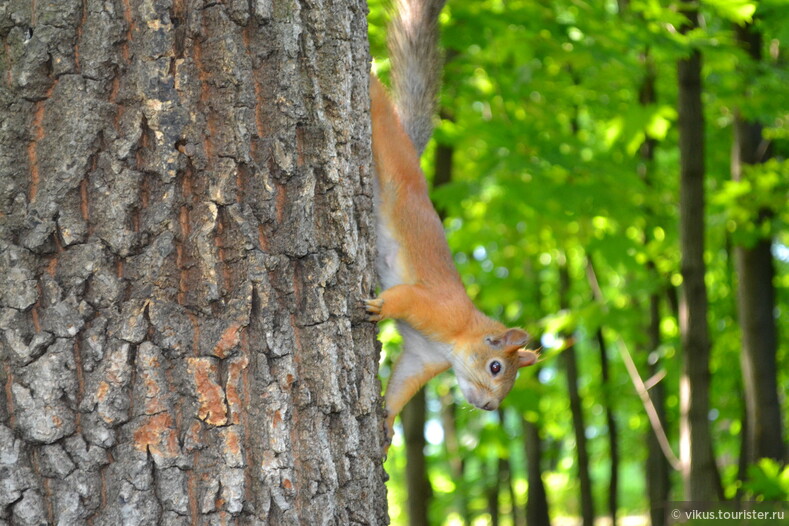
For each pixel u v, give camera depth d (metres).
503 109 15.06
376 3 12.26
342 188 5.23
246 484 4.64
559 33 12.55
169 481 4.48
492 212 15.81
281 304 4.89
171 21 4.69
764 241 15.81
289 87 4.96
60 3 4.52
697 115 12.73
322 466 4.87
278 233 4.93
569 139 14.84
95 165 4.55
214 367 4.64
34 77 4.49
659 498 19.31
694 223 12.73
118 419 4.45
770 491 10.94
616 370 24.80
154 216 4.61
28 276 4.44
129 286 4.57
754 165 15.62
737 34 15.16
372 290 5.73
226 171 4.76
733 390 21.17
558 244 16.59
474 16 12.59
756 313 15.65
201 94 4.77
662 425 19.27
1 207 4.48
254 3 4.89
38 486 4.35
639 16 13.17
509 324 21.81
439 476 27.09
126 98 4.61
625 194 14.45
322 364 4.98
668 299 18.38
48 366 4.38
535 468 21.61
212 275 4.68
